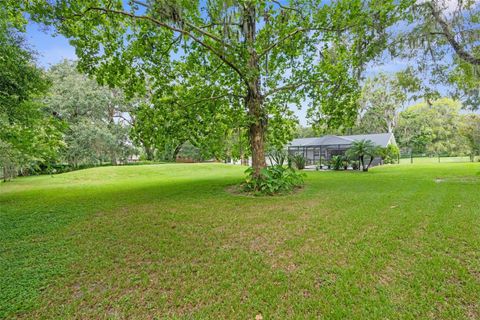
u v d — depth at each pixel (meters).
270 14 7.47
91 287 2.36
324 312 1.88
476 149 16.06
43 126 7.37
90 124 19.95
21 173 18.39
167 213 4.84
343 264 2.56
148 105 8.52
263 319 1.85
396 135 32.03
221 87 8.59
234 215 4.59
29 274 2.60
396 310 1.85
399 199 5.30
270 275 2.43
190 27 6.42
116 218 4.61
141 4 5.68
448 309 1.85
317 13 7.01
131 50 7.21
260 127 7.64
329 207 4.87
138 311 2.00
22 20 6.19
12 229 4.07
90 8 5.86
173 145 9.05
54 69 20.58
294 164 16.12
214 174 14.09
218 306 2.01
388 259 2.61
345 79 7.64
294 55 8.25
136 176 14.14
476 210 4.16
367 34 6.60
